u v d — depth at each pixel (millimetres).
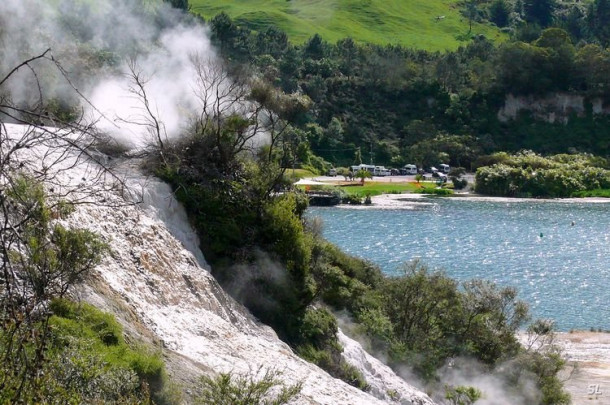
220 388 18156
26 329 12312
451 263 95750
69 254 17703
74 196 20734
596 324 67938
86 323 18750
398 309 41594
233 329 26703
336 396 24625
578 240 115875
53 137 11336
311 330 32031
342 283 39281
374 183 175250
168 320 24016
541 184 172000
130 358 18297
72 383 15359
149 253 25906
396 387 33094
